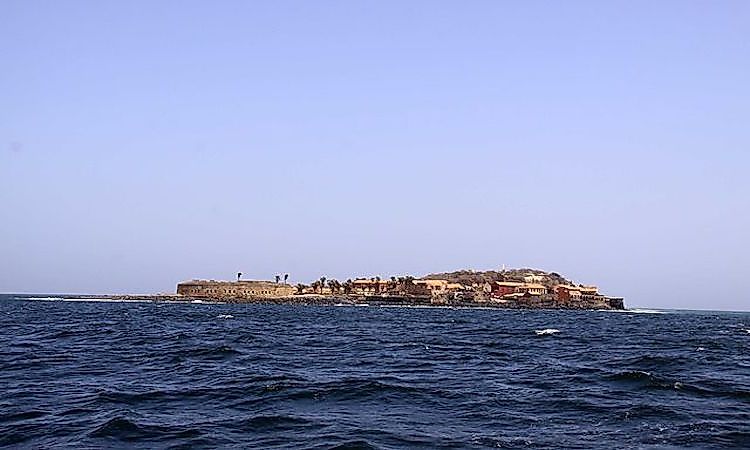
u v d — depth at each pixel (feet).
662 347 195.52
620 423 75.77
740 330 369.09
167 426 71.36
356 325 326.03
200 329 255.09
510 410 83.25
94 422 73.15
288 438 66.49
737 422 76.59
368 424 73.67
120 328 249.75
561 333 273.95
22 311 441.27
